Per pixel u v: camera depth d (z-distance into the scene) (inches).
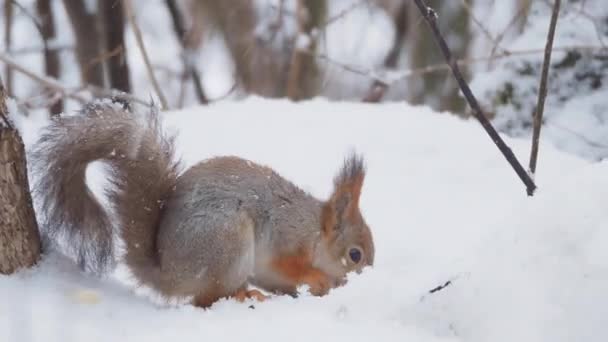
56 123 344.8
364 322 301.9
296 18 810.8
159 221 348.2
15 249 326.3
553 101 578.6
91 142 340.5
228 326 294.0
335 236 391.2
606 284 274.1
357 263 393.4
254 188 366.9
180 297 347.3
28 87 821.2
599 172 299.4
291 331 289.9
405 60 961.5
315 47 823.1
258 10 907.4
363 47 965.2
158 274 346.0
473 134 544.7
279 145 522.0
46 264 336.2
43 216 349.4
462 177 490.3
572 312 274.2
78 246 343.9
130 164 344.8
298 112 574.2
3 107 317.1
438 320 295.4
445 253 395.9
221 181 358.3
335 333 289.3
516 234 298.4
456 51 868.6
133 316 305.0
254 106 584.1
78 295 310.2
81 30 743.1
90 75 745.6
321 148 520.1
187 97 920.3
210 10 889.5
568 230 286.7
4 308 296.0
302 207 385.4
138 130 345.1
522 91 580.7
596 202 289.3
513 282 286.8
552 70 580.7
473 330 287.3
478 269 297.1
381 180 485.7
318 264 391.5
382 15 986.7
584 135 558.6
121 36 717.3
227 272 347.3
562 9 608.7
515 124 576.7
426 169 500.1
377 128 549.3
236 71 828.0
